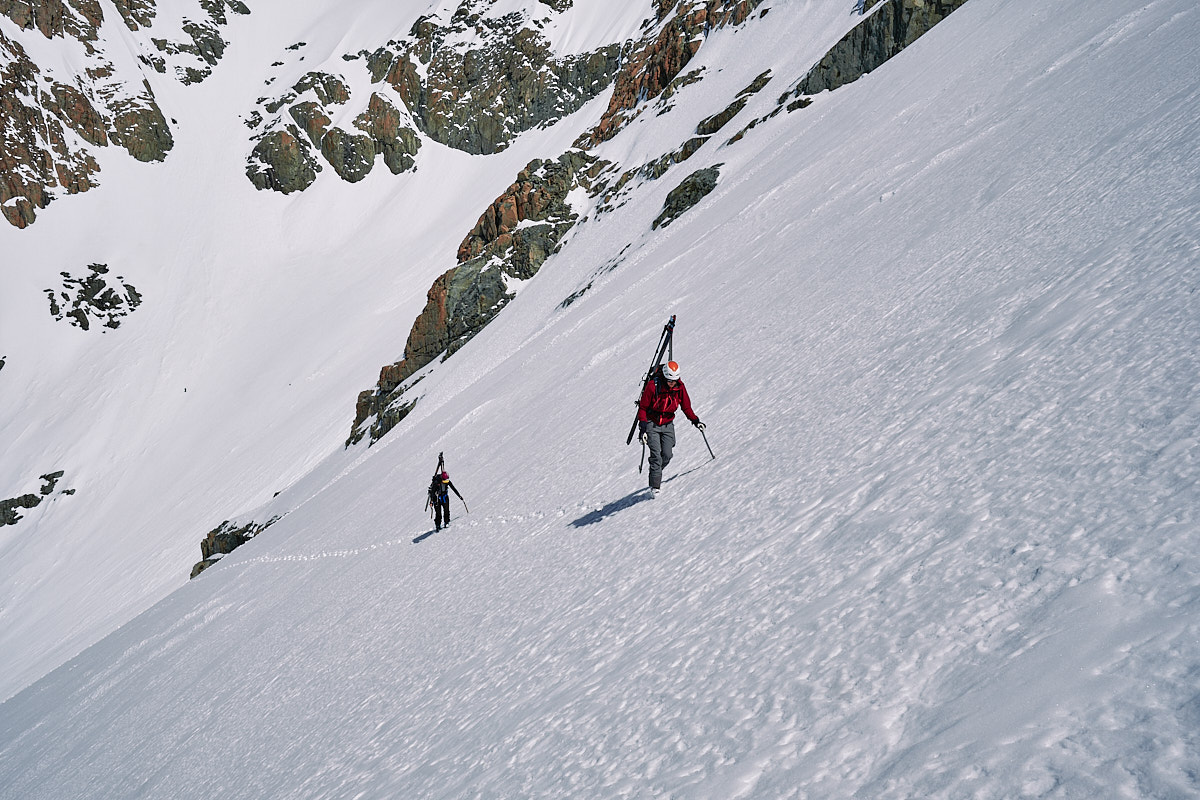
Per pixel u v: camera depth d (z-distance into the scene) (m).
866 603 3.83
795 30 83.19
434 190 154.62
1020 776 2.14
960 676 2.82
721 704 3.66
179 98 178.25
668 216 53.62
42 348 128.00
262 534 45.50
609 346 25.72
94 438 110.31
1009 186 12.09
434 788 4.84
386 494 29.56
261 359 120.19
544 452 17.39
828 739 2.88
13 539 97.12
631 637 5.46
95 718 20.00
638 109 102.94
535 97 154.88
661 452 9.08
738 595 4.96
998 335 6.94
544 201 84.06
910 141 23.19
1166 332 4.89
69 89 162.38
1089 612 2.73
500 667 6.62
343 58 182.88
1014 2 34.91
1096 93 13.73
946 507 4.39
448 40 170.25
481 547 12.52
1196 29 12.79
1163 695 2.16
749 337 14.78
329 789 6.24
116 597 71.88
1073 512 3.53
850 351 9.73
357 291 130.88
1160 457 3.56
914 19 52.88
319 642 12.94
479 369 54.94
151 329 132.25
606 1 162.00
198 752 11.12
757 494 6.95
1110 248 7.07
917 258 11.85
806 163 35.25
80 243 144.88
